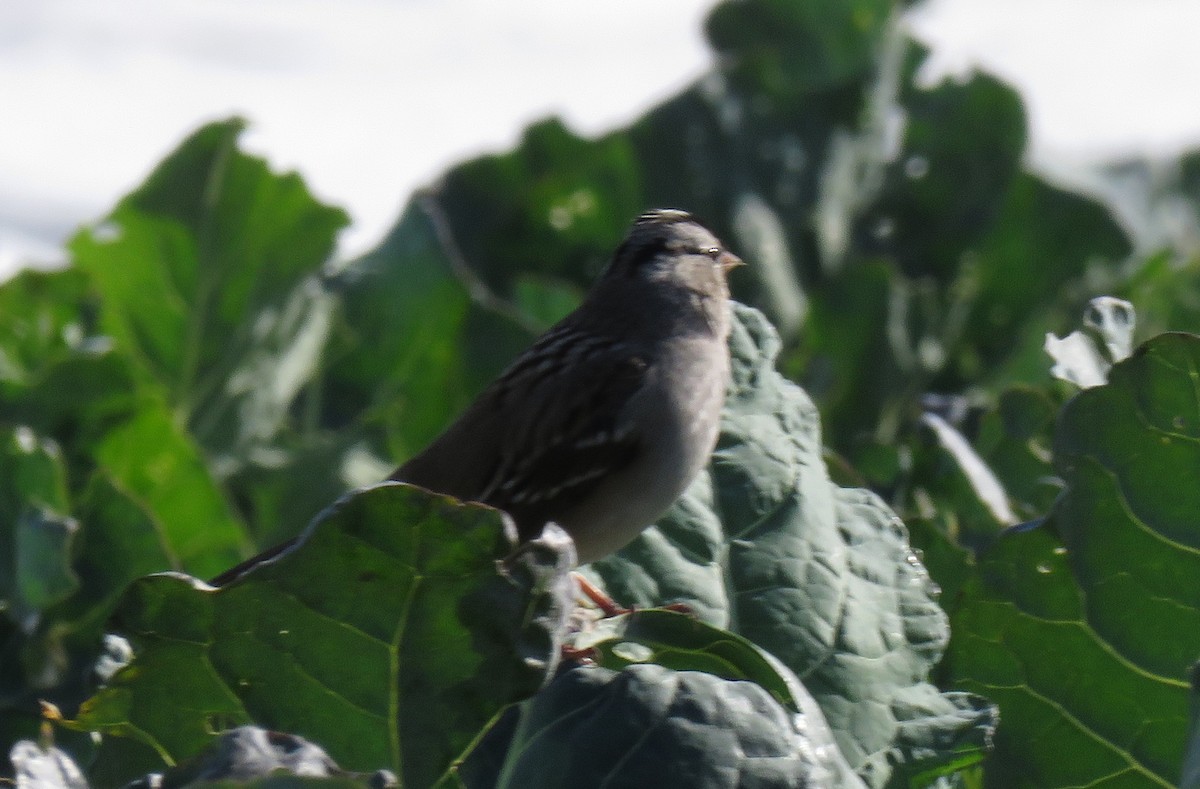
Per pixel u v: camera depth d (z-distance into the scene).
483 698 5.05
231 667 5.14
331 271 14.03
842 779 5.02
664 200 16.83
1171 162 18.36
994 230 17.19
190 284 13.58
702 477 6.78
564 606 5.03
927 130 17.70
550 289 14.93
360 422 12.84
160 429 10.98
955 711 6.02
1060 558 6.22
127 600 5.08
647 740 4.83
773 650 6.30
